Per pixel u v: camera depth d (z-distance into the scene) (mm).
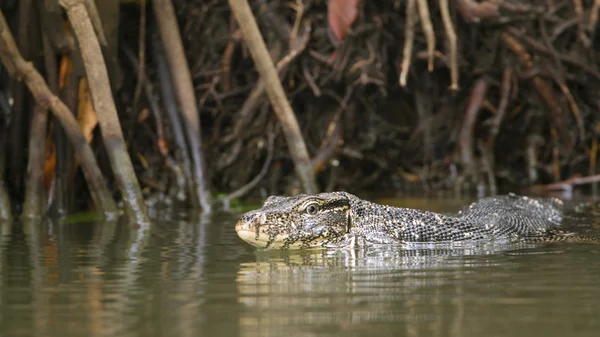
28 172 12133
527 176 19297
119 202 14289
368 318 4934
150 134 16047
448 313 5051
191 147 14602
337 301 5430
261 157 17688
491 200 11914
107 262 7324
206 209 13992
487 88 18391
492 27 17906
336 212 8625
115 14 12555
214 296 5637
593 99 19016
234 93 17484
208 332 4621
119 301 5492
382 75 16828
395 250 8258
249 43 13297
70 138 12047
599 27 18781
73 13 11273
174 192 14766
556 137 18922
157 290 5879
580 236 9438
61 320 4945
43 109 11992
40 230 10305
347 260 7457
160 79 15680
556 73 18016
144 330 4680
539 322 4809
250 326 4750
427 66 18250
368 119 18156
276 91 13477
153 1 14484
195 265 7125
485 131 18969
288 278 6367
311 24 16719
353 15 15992
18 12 13211
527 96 18656
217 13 17297
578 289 5805
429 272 6625
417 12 16094
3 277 6500
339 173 18266
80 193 14180
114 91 13320
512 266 6938
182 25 17234
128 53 16250
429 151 18750
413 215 9109
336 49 16547
